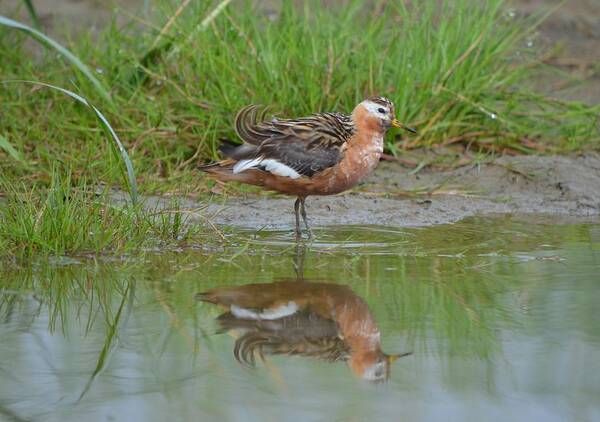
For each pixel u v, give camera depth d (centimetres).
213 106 1576
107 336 957
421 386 849
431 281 1120
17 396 830
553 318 1002
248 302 1046
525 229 1362
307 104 1591
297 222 1330
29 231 1188
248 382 858
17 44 1789
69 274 1136
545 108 1778
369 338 952
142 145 1543
